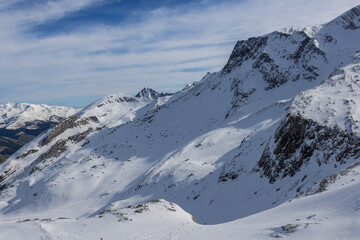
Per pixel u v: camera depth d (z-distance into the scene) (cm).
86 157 14112
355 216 1261
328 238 1140
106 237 1877
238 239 1460
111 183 10456
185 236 1817
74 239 1781
